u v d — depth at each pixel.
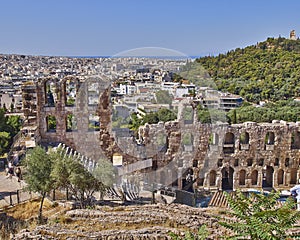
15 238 17.66
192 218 19.97
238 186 50.25
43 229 18.75
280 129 50.81
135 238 17.62
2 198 30.36
